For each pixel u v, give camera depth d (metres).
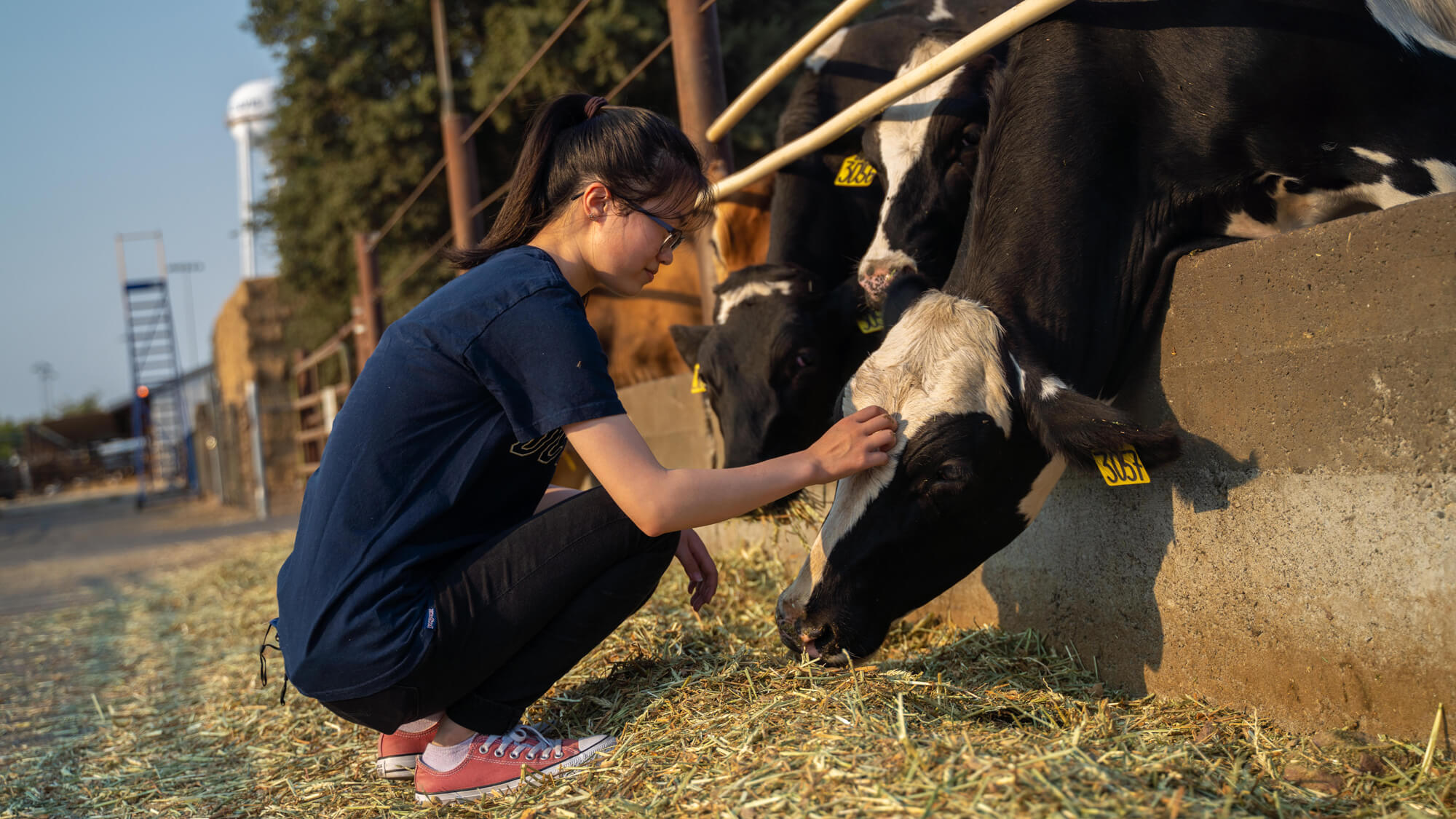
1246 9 2.49
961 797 1.44
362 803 2.05
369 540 1.83
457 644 1.86
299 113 12.50
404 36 11.75
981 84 3.29
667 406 5.07
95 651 5.00
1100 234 2.38
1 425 54.03
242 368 17.14
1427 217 1.76
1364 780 1.72
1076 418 2.04
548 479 2.06
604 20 10.32
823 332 3.55
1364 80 2.48
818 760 1.60
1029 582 2.77
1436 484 1.76
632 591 1.95
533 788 1.88
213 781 2.51
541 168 1.97
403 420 1.84
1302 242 1.98
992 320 2.17
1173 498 2.29
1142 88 2.52
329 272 13.58
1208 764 1.75
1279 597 2.04
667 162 1.90
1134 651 2.41
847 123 2.95
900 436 2.10
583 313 1.88
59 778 2.75
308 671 1.86
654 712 2.05
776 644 2.69
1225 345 2.16
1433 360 1.75
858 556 2.15
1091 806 1.40
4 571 10.51
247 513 16.52
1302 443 1.99
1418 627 1.79
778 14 11.50
